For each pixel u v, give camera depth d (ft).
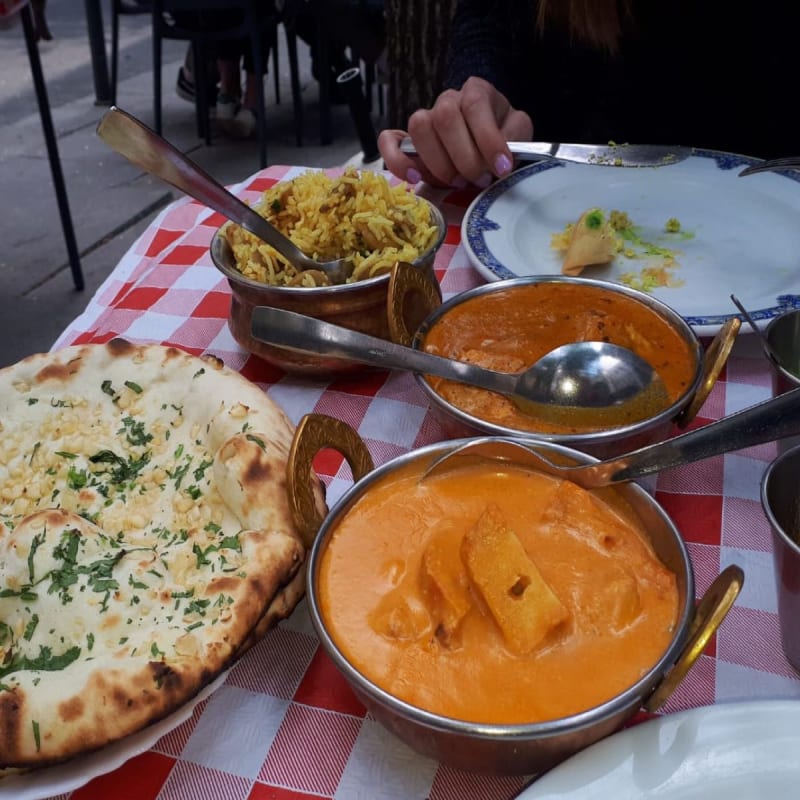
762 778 1.97
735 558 2.90
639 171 5.52
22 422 3.35
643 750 2.02
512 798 2.01
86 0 17.04
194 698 2.30
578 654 2.15
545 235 5.03
